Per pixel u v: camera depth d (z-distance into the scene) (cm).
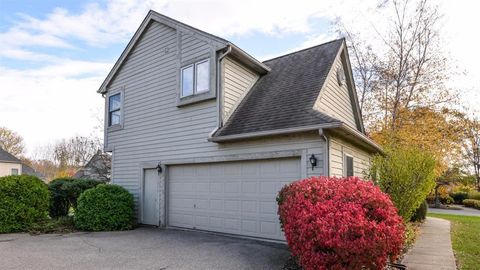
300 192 530
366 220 444
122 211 1044
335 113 1058
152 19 1148
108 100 1338
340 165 816
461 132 1770
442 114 1739
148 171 1141
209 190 953
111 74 1303
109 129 1310
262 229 827
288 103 873
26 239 866
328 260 428
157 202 1086
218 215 924
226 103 939
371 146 1028
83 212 1023
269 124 809
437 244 787
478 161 3064
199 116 973
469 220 1409
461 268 571
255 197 848
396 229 453
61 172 3522
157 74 1125
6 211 979
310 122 733
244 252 687
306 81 953
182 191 1029
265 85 1038
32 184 1055
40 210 1061
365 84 1905
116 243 795
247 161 873
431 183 1019
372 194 495
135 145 1186
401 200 856
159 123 1100
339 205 473
